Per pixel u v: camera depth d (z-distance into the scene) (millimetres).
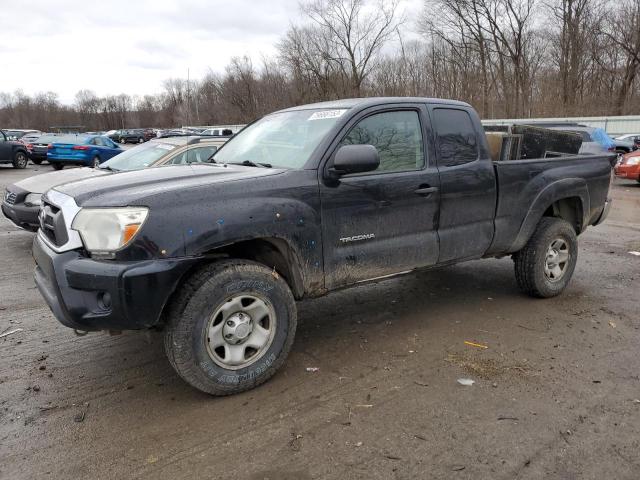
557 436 2854
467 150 4414
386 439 2834
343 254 3668
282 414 3092
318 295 3697
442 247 4234
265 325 3412
